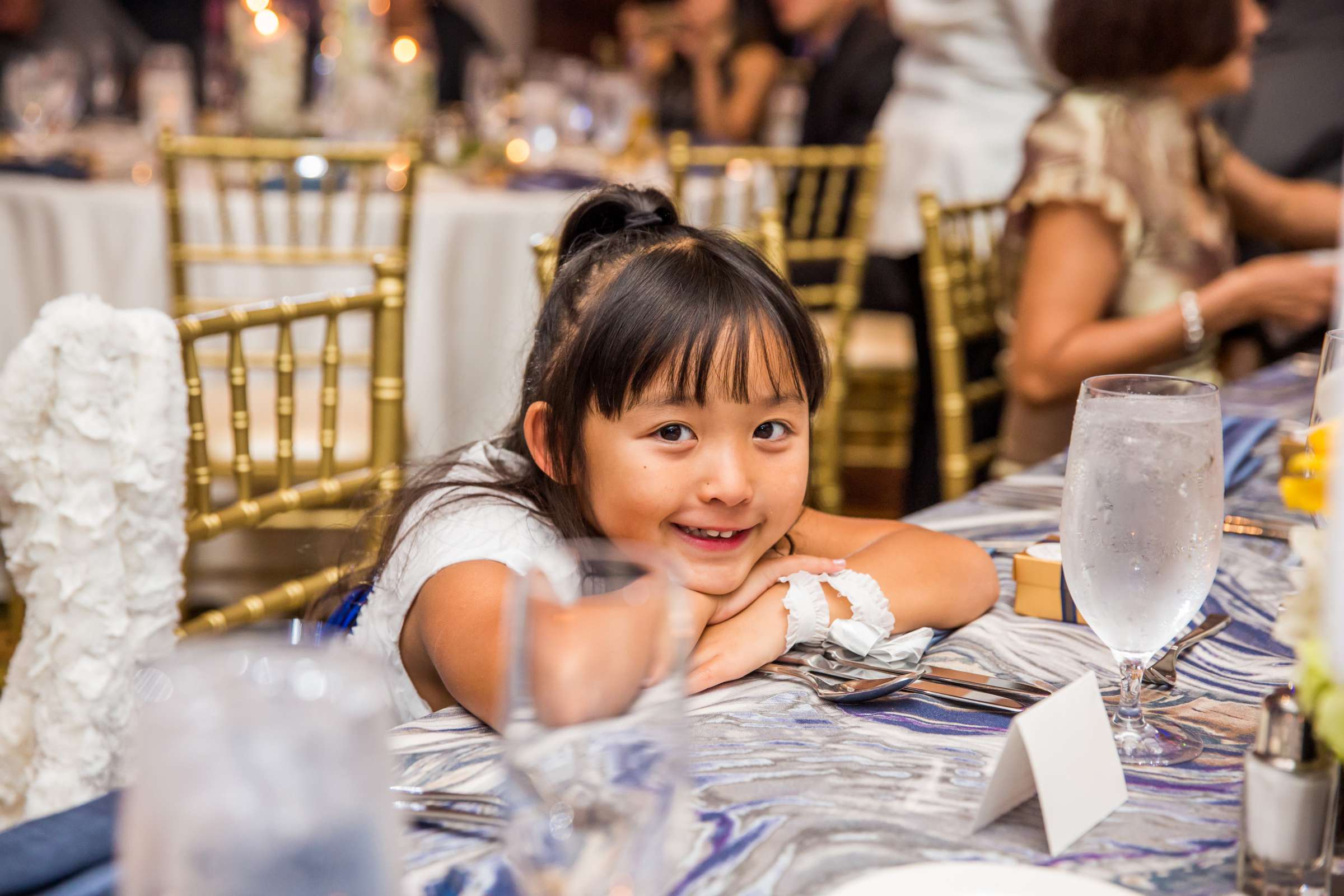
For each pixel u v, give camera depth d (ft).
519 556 2.91
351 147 8.38
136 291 8.75
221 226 8.43
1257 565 3.56
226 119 11.48
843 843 2.02
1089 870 1.96
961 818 2.12
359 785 1.30
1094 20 6.53
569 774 1.63
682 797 1.65
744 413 2.86
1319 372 2.59
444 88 15.71
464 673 2.61
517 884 1.84
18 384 3.30
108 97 12.16
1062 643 3.01
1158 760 2.34
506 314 9.24
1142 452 2.27
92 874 1.87
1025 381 6.73
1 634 7.95
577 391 2.93
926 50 9.83
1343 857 1.92
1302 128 9.65
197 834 1.24
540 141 11.53
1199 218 6.79
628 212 3.53
